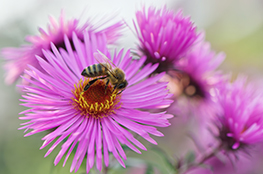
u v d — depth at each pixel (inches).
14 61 6.2
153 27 5.5
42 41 6.0
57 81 5.3
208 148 6.2
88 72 5.4
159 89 5.4
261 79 7.7
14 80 6.2
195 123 6.9
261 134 5.5
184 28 5.5
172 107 6.4
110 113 5.4
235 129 5.6
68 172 6.1
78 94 5.4
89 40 5.6
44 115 4.9
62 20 6.0
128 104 5.4
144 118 5.1
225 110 5.8
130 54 5.7
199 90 6.5
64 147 4.7
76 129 5.1
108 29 5.9
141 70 5.5
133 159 6.0
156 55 5.5
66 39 5.6
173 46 5.5
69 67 5.5
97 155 4.7
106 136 5.0
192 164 6.2
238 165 7.2
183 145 7.9
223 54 6.6
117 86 5.5
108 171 5.9
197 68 6.5
